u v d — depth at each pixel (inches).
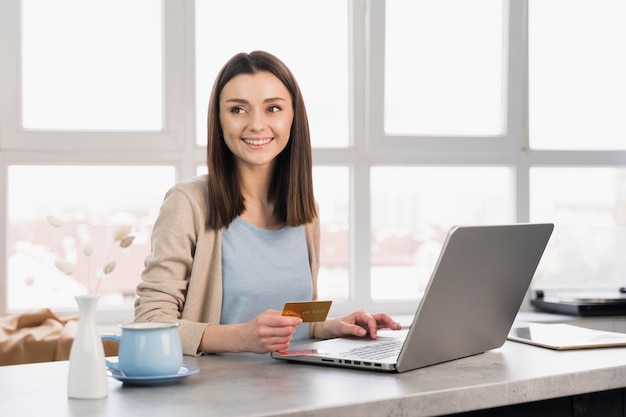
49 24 142.9
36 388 63.3
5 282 139.8
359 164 153.0
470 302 71.5
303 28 152.2
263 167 89.7
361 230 153.1
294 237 91.0
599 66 165.2
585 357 74.7
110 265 122.7
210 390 61.5
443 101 158.6
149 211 145.9
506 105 159.3
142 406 56.9
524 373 67.4
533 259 78.5
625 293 160.7
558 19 162.9
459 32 158.9
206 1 147.7
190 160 146.8
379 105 153.6
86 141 142.6
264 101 86.2
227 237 86.8
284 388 61.9
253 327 72.8
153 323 66.7
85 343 59.9
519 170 159.6
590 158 162.7
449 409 61.4
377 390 61.1
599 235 165.3
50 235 142.5
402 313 155.2
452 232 64.7
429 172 157.8
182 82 145.9
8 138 139.9
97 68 144.8
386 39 155.6
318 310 74.5
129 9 145.6
